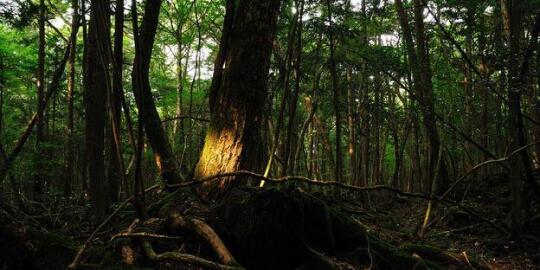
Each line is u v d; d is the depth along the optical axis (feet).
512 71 23.93
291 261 17.17
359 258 18.39
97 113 21.45
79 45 40.32
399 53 55.52
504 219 30.37
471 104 47.47
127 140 45.03
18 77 43.27
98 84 21.53
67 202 26.21
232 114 20.65
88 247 15.03
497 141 51.37
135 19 14.30
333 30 36.09
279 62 37.91
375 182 70.18
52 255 13.80
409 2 54.13
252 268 16.57
